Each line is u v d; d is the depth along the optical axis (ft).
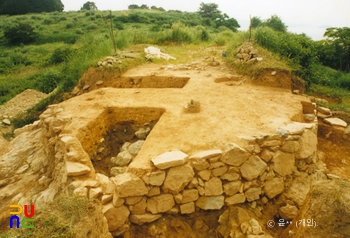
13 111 36.52
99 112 19.38
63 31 96.63
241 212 13.56
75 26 101.96
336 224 8.62
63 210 8.59
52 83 45.21
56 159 16.65
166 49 42.75
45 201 14.76
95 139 18.37
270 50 29.84
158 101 20.77
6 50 78.64
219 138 14.98
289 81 24.34
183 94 22.18
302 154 15.70
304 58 31.04
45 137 20.17
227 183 13.83
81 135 16.94
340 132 21.98
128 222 12.85
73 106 20.95
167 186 12.79
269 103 20.27
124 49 37.81
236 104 19.94
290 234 10.74
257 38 31.68
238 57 29.76
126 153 17.31
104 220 10.28
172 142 14.84
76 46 66.28
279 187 15.05
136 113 19.90
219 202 13.69
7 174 18.86
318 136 22.09
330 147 20.99
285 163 15.14
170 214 13.32
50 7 150.30
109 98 22.08
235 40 36.06
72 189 12.81
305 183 15.67
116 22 95.50
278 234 13.38
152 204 12.90
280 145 14.96
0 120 34.19
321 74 35.78
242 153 13.70
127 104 20.44
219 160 13.48
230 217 13.44
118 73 28.30
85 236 8.09
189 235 13.01
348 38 53.21
